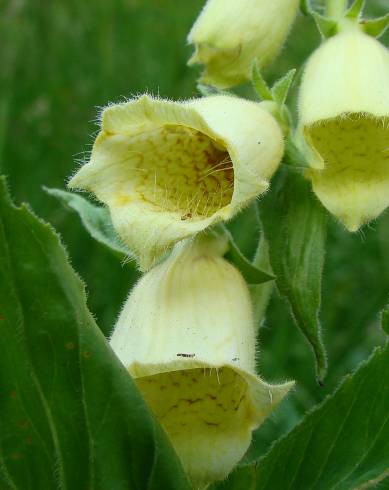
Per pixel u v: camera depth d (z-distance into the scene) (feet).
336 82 0.42
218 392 0.42
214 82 0.50
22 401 0.42
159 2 1.02
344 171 0.44
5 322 0.40
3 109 0.88
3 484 0.44
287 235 0.45
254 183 0.36
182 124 0.39
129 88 0.96
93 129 0.91
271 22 0.48
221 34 0.48
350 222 0.43
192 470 0.42
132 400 0.41
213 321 0.42
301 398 0.70
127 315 0.44
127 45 0.99
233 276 0.44
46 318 0.40
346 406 0.48
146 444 0.42
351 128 0.44
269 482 0.49
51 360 0.40
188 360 0.39
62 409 0.41
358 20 0.46
